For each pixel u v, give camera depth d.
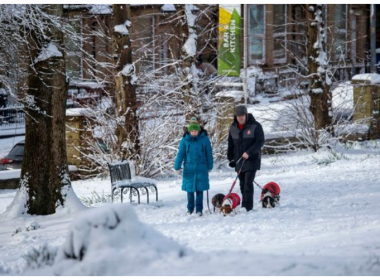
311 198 27.25
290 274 9.89
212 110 45.28
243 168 25.22
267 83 73.31
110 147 43.50
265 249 16.59
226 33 49.50
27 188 30.02
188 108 43.44
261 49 79.50
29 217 29.58
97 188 39.72
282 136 49.78
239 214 23.88
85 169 45.59
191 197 25.70
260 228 20.67
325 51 49.31
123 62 42.88
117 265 10.47
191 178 25.41
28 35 29.70
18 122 69.31
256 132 25.22
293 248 16.36
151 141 42.78
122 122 42.53
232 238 19.16
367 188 29.59
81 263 10.73
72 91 63.53
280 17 83.00
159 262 10.52
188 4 46.47
